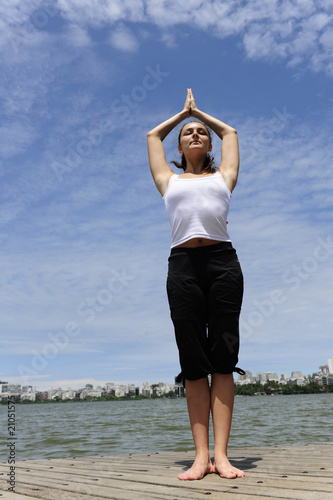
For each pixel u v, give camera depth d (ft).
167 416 70.90
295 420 46.98
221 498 4.35
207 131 7.55
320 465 6.81
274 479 5.45
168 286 6.55
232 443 24.09
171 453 10.24
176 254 6.55
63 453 22.65
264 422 44.75
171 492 4.86
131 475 6.53
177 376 6.66
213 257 6.40
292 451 9.23
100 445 26.48
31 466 8.44
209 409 6.39
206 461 6.05
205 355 6.31
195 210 6.54
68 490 5.35
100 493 5.03
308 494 4.40
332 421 43.29
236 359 6.35
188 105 7.72
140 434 34.40
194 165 7.45
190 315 6.25
